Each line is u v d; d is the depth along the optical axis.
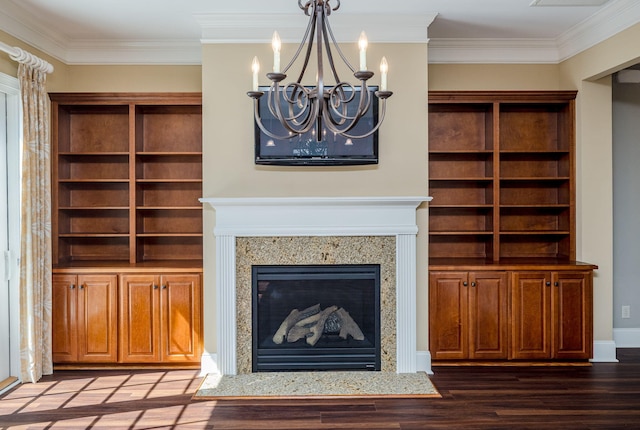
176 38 4.41
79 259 4.62
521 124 4.69
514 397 3.52
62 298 4.05
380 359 4.02
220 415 3.24
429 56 4.59
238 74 3.96
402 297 3.96
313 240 3.98
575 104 4.40
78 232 4.63
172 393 3.61
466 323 4.10
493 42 4.52
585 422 3.13
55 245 4.30
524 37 4.45
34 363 3.80
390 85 3.97
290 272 3.99
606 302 4.34
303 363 4.01
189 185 4.66
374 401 3.46
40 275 3.89
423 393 3.58
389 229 3.94
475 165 4.69
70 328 4.05
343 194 3.99
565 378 3.88
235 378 3.87
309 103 2.28
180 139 4.65
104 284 4.05
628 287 4.68
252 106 3.96
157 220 4.66
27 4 3.63
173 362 4.11
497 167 4.40
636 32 3.62
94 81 4.58
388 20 3.91
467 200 4.71
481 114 4.68
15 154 3.85
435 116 4.69
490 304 4.10
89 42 4.46
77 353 4.05
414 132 3.98
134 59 4.57
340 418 3.20
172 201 4.65
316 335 4.02
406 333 3.96
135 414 3.25
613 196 4.68
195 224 4.68
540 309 4.11
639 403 3.41
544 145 4.68
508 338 4.10
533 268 4.10
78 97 4.23
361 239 3.98
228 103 3.96
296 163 3.91
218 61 3.95
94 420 3.16
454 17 3.96
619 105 4.67
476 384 3.76
